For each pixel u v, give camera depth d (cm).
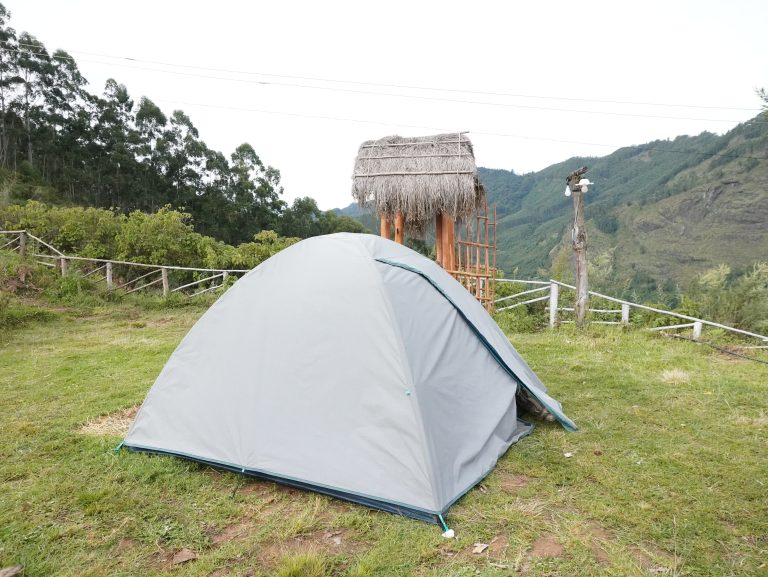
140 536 278
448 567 247
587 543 263
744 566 241
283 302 375
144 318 1014
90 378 594
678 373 573
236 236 4378
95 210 1562
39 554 261
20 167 4144
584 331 811
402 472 302
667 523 280
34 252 1364
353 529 282
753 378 564
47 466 360
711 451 373
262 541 273
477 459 342
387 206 888
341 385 335
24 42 4328
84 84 4625
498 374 432
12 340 796
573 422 432
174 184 4472
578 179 827
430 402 330
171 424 372
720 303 895
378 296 357
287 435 334
